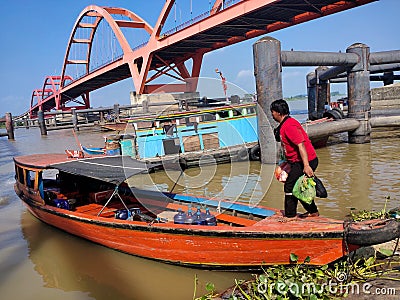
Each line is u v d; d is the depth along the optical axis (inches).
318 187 191.8
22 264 235.0
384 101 1108.5
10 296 195.8
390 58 578.6
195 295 184.4
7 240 279.3
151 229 209.5
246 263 191.2
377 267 174.1
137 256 230.5
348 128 564.7
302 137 186.7
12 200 410.3
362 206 283.4
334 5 991.0
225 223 243.0
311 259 175.3
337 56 534.0
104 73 2015.3
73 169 268.5
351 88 584.7
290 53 466.3
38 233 293.9
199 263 203.5
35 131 1909.4
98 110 1547.7
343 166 427.2
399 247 191.8
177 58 1622.8
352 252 189.2
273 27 1200.8
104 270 220.8
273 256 183.0
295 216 202.4
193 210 258.1
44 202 297.0
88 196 335.9
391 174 371.2
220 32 1250.0
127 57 1704.0
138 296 188.2
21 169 354.0
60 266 229.1
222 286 190.5
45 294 196.5
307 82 744.3
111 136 560.7
